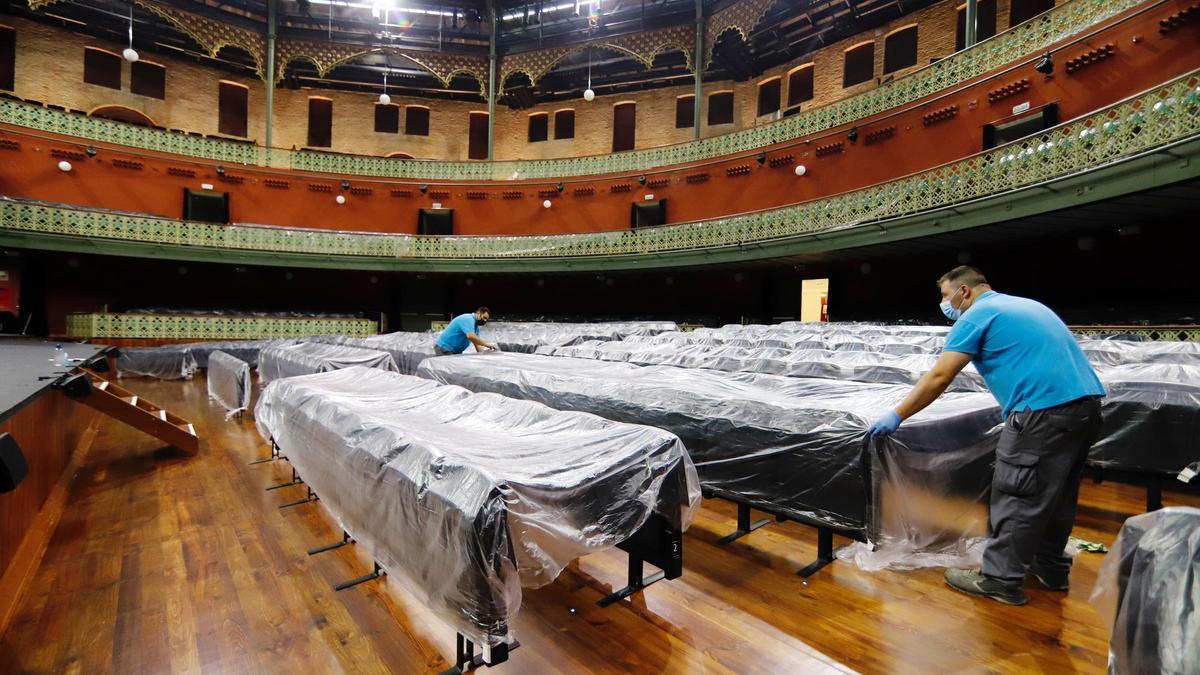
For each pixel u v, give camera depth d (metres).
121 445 5.63
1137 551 1.46
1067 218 10.27
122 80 20.28
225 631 2.33
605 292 21.31
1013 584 2.49
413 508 2.16
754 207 17.28
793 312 18.09
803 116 16.20
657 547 2.56
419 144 24.81
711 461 3.16
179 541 3.27
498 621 1.84
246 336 17.09
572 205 20.27
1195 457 3.32
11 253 16.03
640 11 20.61
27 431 3.10
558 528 2.06
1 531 2.60
